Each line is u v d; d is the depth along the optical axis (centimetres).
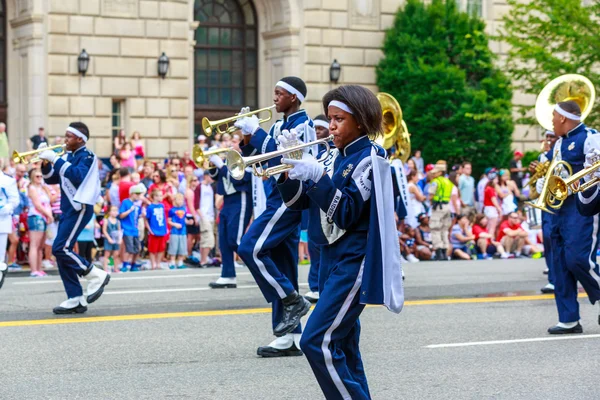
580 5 3212
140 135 3142
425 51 3400
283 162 720
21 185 2138
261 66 3481
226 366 1073
